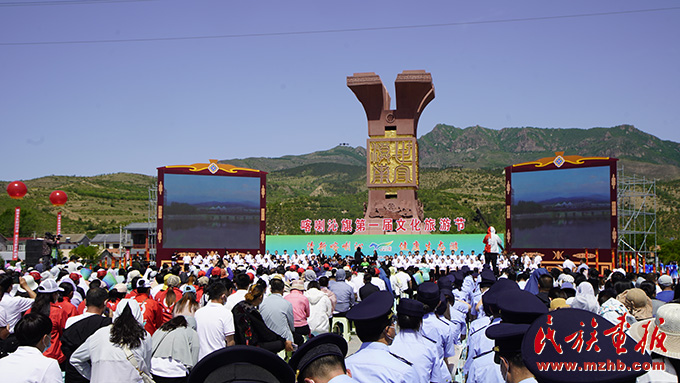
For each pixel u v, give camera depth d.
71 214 124.50
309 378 4.21
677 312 4.82
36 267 24.58
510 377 4.56
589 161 41.44
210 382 3.70
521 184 43.31
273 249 51.50
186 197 43.44
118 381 7.30
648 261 53.91
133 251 82.38
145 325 11.15
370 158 49.25
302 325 12.82
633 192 55.06
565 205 41.88
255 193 44.41
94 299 9.59
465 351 11.84
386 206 49.19
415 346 6.48
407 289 21.56
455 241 47.72
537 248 42.47
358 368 5.78
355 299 18.72
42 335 6.76
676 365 4.75
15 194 29.81
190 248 43.16
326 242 50.34
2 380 6.25
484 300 8.46
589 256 40.84
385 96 50.78
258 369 3.77
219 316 10.34
